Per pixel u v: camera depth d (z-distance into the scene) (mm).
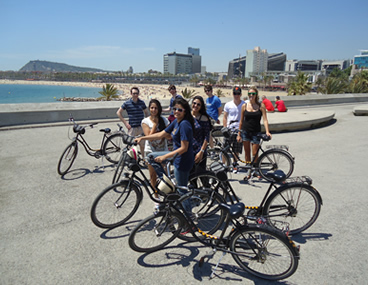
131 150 3604
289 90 35844
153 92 169125
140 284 2740
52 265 3008
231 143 5105
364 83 33656
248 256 2809
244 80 166125
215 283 2758
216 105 6379
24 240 3463
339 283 2723
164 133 3871
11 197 4633
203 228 3646
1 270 2926
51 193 4797
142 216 4062
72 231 3668
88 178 5477
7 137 8500
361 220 3910
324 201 4512
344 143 8266
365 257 3111
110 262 3062
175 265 3029
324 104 18906
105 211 3664
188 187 3348
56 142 8016
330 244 3357
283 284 2727
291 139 8828
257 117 5188
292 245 2594
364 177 5547
